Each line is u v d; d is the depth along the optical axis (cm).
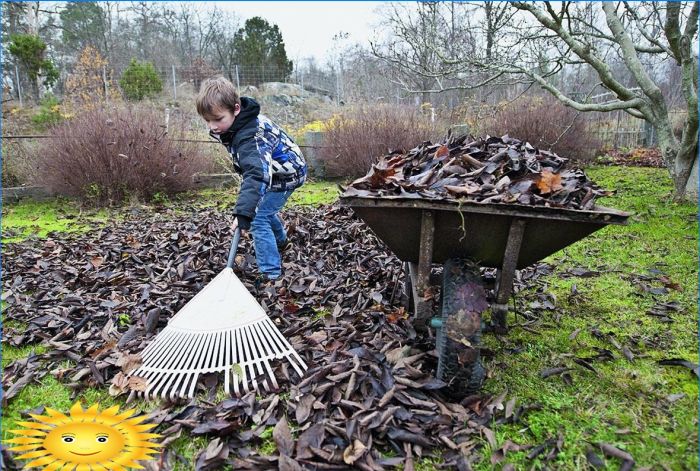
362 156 819
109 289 307
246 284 314
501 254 200
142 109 762
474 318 173
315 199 666
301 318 260
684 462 147
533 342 232
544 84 520
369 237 419
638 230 429
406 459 150
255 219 295
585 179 212
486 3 600
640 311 266
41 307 283
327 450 153
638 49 550
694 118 454
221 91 249
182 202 695
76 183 648
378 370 191
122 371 203
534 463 149
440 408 172
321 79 2527
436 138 838
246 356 201
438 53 574
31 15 1864
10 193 696
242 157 253
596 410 176
